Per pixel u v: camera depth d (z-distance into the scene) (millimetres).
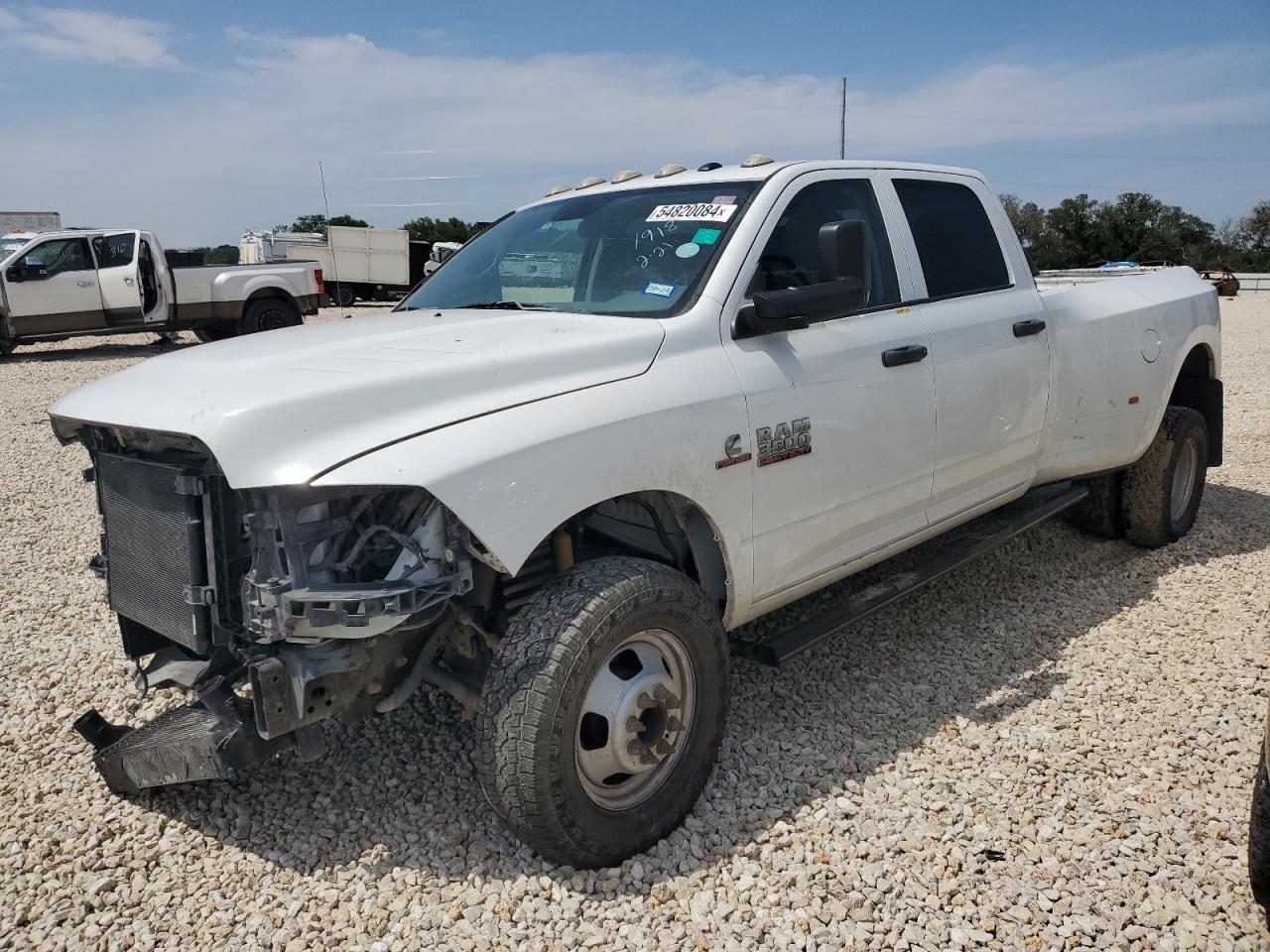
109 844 2990
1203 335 5551
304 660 2465
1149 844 2857
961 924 2547
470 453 2461
